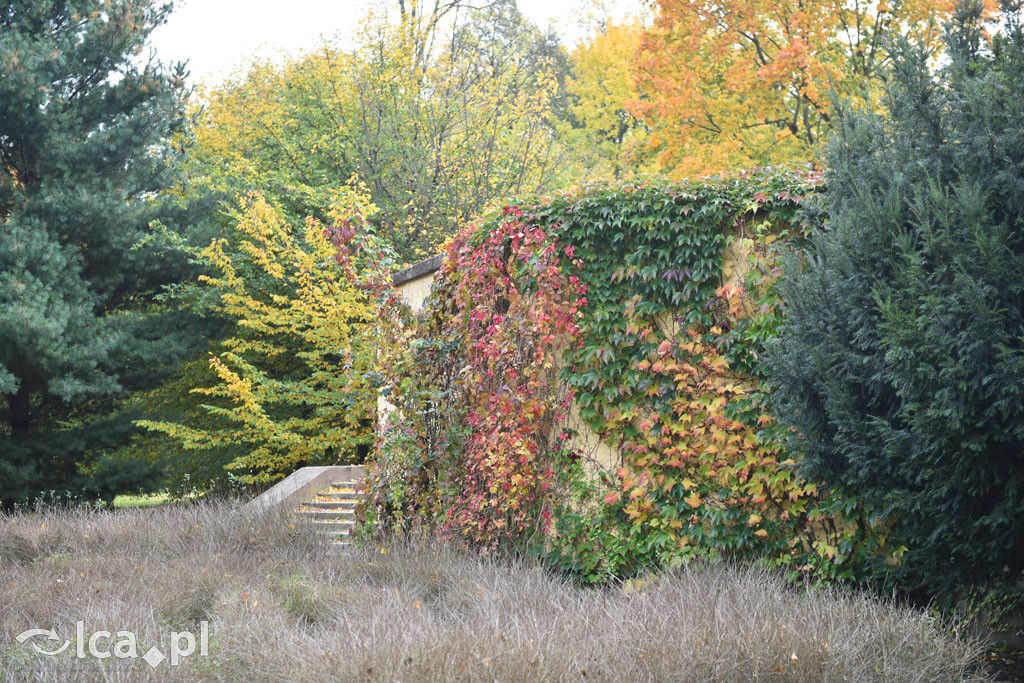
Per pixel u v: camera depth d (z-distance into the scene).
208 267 16.36
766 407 6.74
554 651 4.34
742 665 4.20
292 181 18.39
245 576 6.99
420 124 19.08
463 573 6.86
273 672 4.50
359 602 5.84
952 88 5.20
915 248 5.14
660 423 7.16
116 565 7.56
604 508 7.33
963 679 4.47
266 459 14.90
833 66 14.52
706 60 16.39
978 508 5.01
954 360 4.73
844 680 4.13
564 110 29.88
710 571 6.18
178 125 16.66
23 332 13.41
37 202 14.63
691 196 7.16
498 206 8.25
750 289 6.94
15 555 8.66
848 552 6.36
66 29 15.58
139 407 16.50
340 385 14.48
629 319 7.34
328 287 14.32
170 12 16.45
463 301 8.21
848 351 5.32
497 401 7.57
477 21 22.02
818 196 6.22
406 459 8.62
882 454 5.20
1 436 15.51
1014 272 4.75
